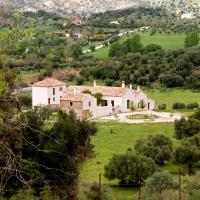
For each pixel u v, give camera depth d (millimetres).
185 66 178375
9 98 18797
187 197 46500
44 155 35875
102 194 46688
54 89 137125
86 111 127188
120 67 181875
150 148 84750
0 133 18000
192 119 101875
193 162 80125
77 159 40750
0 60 19672
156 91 170750
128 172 70625
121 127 114938
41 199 30500
